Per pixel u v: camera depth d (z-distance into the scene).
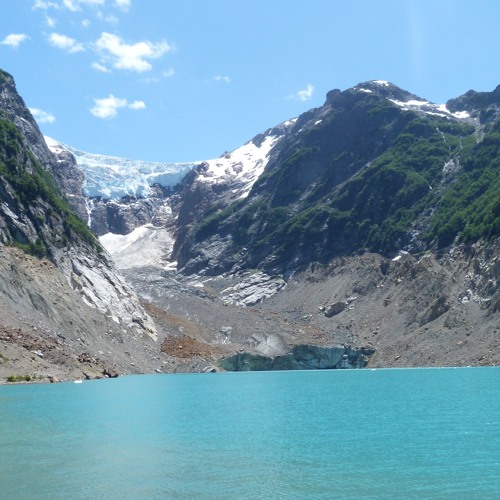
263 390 98.19
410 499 35.34
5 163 159.38
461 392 85.00
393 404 73.81
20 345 109.06
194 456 45.72
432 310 167.88
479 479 39.06
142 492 37.00
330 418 63.50
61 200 176.50
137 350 149.50
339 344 176.38
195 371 151.50
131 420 63.22
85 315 140.25
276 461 44.06
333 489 37.41
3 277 121.94
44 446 49.38
